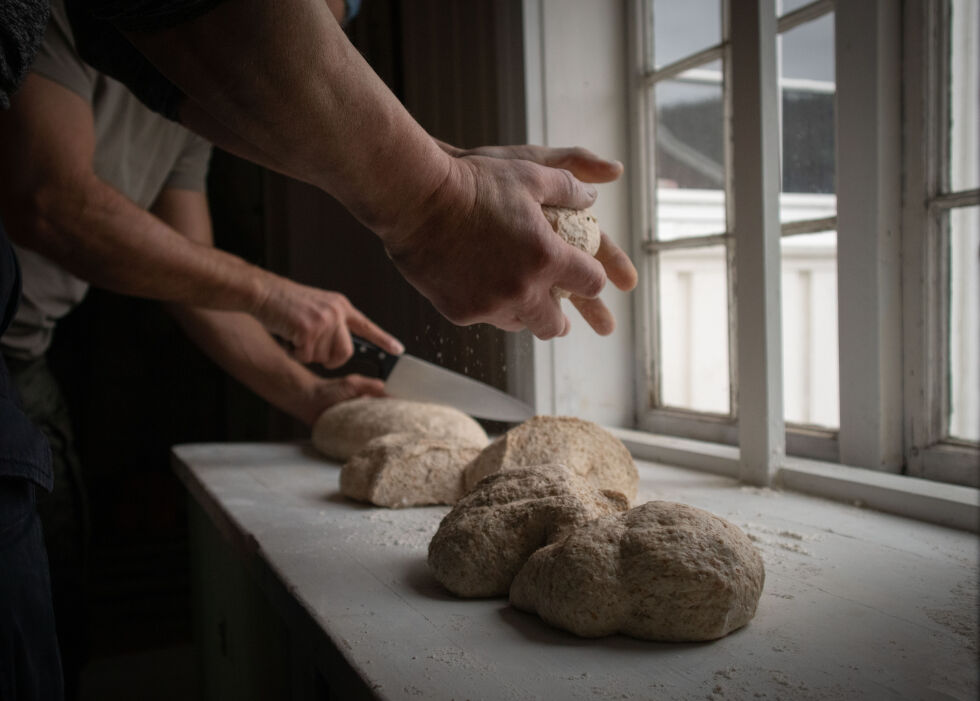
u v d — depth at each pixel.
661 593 0.55
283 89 0.52
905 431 0.97
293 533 0.87
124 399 2.43
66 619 1.47
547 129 1.37
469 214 0.61
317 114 0.54
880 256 0.95
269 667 0.86
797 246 1.34
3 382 0.62
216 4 0.49
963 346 0.98
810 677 0.49
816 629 0.57
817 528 0.82
